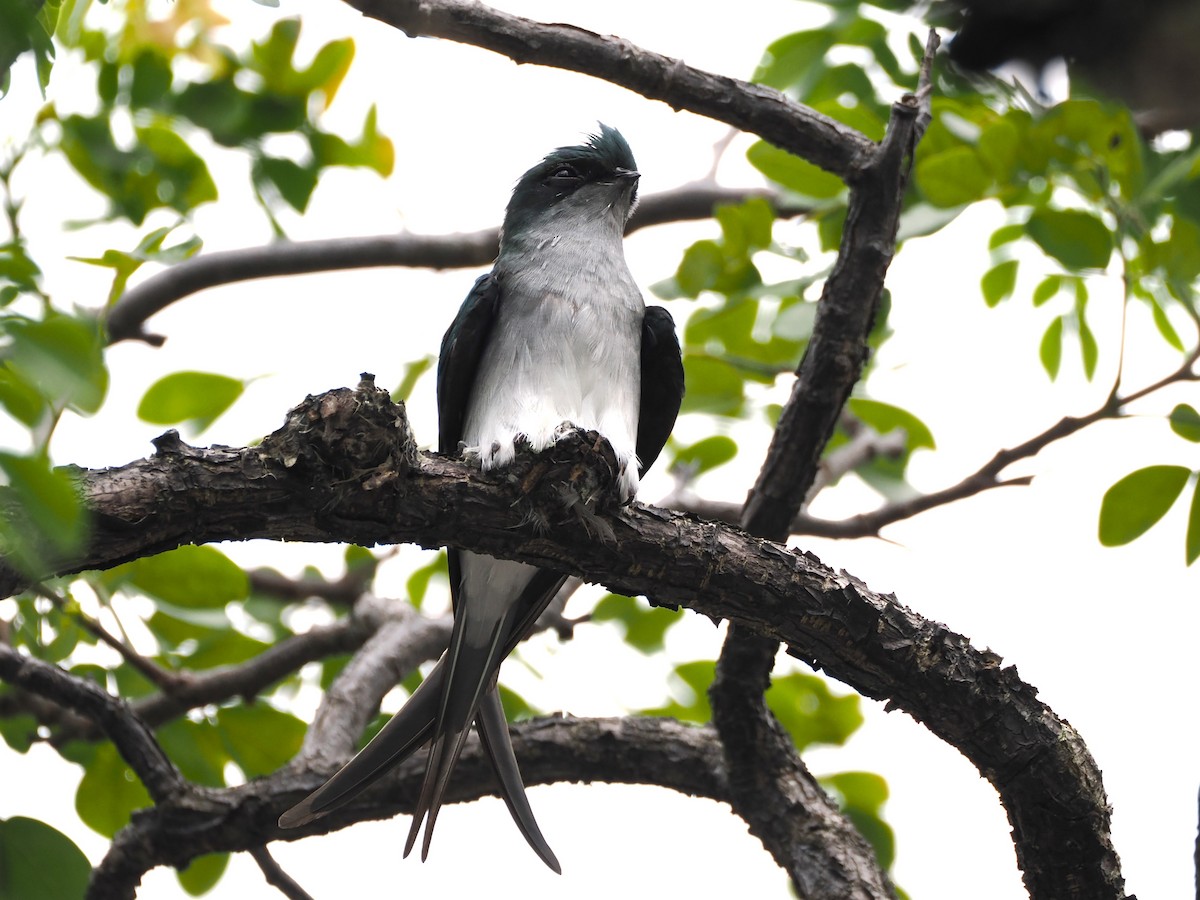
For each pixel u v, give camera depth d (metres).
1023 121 9.72
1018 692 7.82
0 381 5.54
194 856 9.42
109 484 6.32
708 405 11.84
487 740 8.67
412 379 12.12
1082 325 11.59
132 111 11.56
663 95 8.55
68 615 9.87
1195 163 9.59
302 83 12.05
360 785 8.34
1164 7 9.72
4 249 6.86
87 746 10.46
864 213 8.52
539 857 8.17
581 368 9.59
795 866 9.30
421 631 11.27
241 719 10.50
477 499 7.20
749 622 7.80
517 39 8.38
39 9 5.95
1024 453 10.83
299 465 6.61
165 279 12.32
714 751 9.80
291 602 12.61
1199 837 7.85
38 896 8.38
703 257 10.59
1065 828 7.89
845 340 8.55
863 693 8.02
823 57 11.51
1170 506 8.71
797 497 8.92
